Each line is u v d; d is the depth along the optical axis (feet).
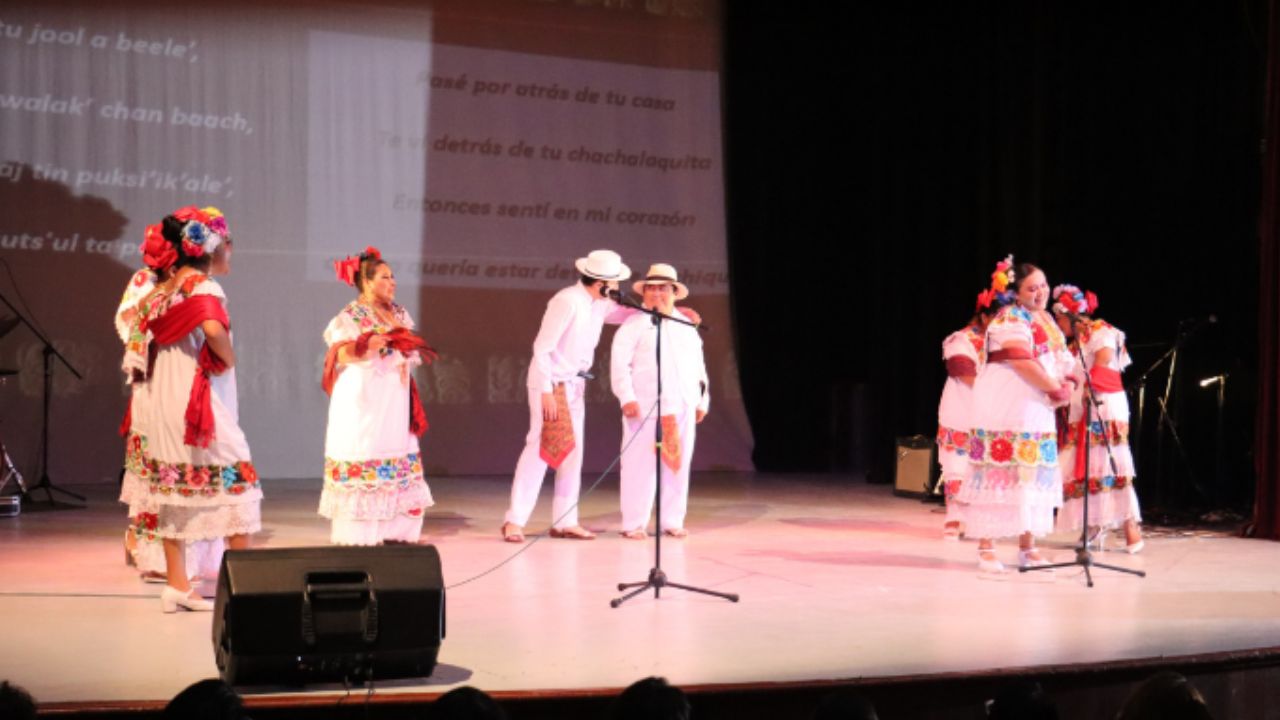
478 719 9.32
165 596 17.01
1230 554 23.35
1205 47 30.68
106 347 31.37
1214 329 30.53
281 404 33.17
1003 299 20.80
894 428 35.19
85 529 24.38
